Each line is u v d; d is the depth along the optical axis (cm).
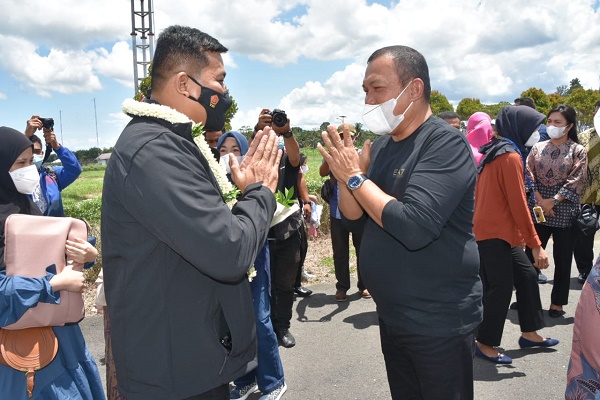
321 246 764
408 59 212
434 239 191
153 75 176
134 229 157
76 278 220
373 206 198
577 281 562
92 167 6219
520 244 360
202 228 147
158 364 159
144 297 158
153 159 150
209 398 167
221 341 169
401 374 234
